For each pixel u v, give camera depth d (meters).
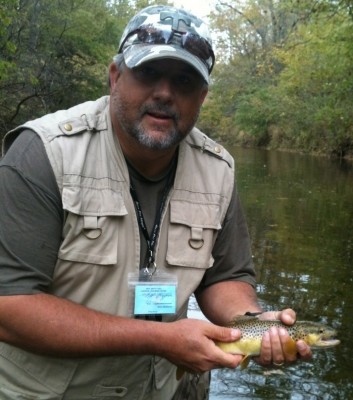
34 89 8.71
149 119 0.94
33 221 0.90
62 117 0.98
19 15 7.59
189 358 0.95
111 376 1.02
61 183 0.92
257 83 16.80
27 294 0.89
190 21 0.95
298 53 11.81
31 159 0.91
